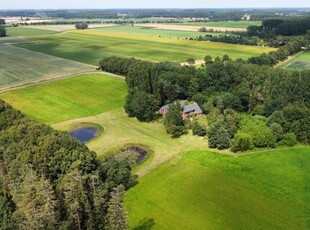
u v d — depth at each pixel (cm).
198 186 6975
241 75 11969
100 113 11356
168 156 8331
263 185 6938
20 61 19925
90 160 6481
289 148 8512
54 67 18238
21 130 7312
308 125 8681
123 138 9419
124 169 6862
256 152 8362
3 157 6738
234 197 6581
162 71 13275
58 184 5872
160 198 6606
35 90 13838
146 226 5822
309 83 10675
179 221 5950
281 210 6169
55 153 6456
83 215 5291
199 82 12144
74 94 13338
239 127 9069
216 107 10919
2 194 6203
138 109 10419
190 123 10112
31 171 5653
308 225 5766
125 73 15850
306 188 6794
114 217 4966
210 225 5834
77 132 9944
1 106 8619
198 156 8212
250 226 5791
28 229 4681
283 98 10412
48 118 10875
